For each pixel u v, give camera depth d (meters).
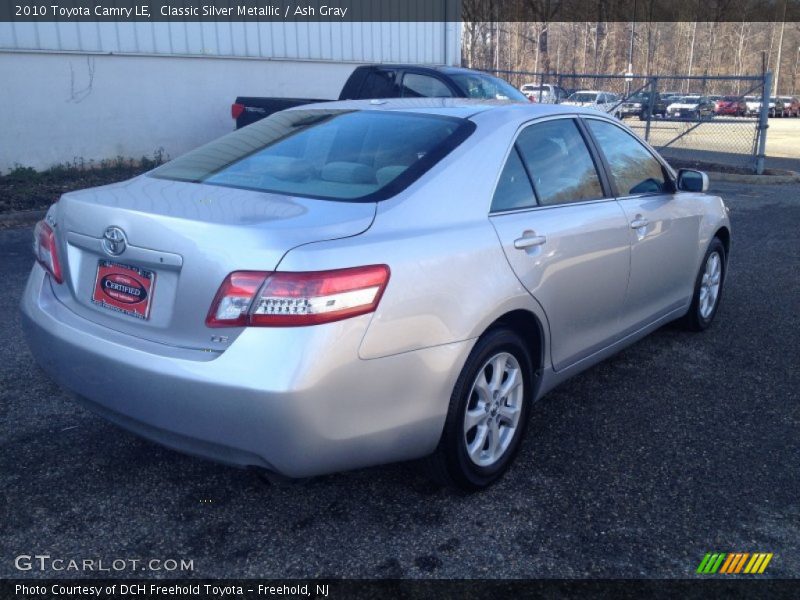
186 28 12.41
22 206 9.10
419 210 3.04
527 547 2.94
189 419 2.65
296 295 2.54
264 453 2.60
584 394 4.39
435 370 2.89
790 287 6.72
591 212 3.86
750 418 4.10
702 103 17.72
